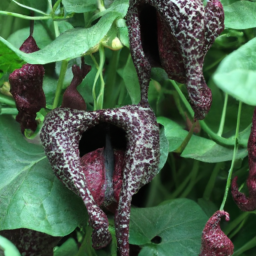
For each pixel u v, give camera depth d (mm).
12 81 468
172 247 493
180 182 598
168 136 542
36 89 473
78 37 452
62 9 505
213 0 424
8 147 494
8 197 467
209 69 608
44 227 457
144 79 437
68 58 464
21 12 574
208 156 537
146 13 433
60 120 431
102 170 440
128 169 426
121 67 602
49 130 431
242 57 401
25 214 459
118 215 422
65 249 574
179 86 578
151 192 585
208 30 423
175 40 420
